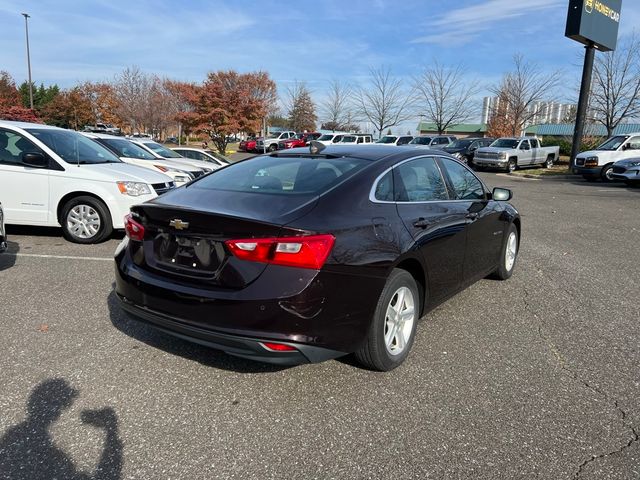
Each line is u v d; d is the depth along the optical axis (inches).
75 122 1830.7
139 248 130.4
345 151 155.6
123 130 1861.5
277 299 108.0
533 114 1708.9
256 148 1620.3
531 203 534.3
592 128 1371.8
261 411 115.0
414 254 135.9
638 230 369.1
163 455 99.1
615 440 106.7
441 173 171.2
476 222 177.6
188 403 117.4
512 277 231.3
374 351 127.1
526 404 120.3
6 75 2028.8
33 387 122.3
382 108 1764.3
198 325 114.8
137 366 134.3
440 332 163.6
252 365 136.3
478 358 144.6
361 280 118.4
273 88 1862.7
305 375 131.8
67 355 139.4
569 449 103.5
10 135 275.4
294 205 120.4
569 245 311.1
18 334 152.4
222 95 1296.8
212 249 116.0
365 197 131.1
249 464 97.2
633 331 167.5
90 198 271.3
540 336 161.8
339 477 94.2
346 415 114.1
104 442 102.4
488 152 1042.1
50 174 270.1
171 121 1679.4
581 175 882.1
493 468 97.3
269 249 109.2
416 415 114.7
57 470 93.8
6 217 270.8
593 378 134.0
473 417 114.3
